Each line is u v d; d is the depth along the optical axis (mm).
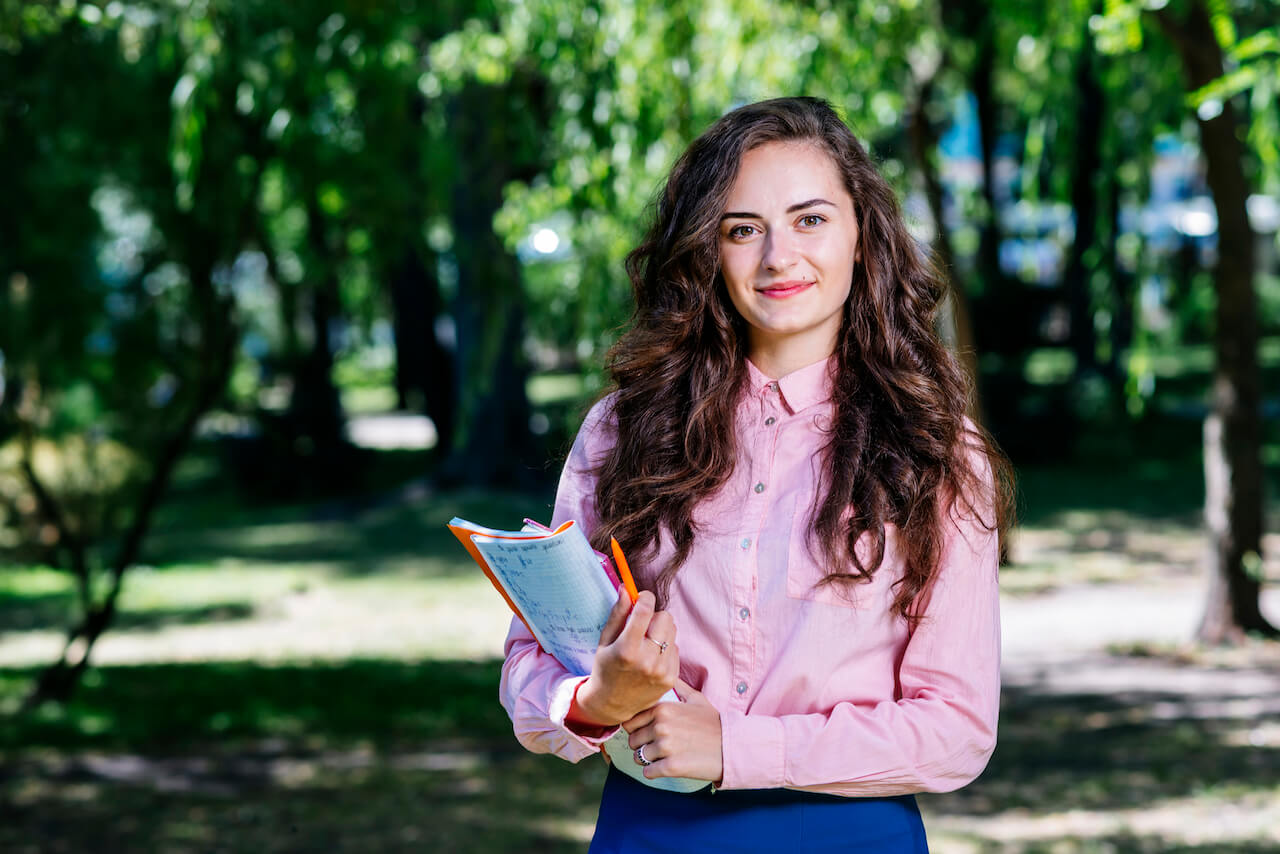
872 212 1807
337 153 7492
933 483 1711
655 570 1793
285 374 21703
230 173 7422
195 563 16812
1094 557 14383
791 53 7465
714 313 1833
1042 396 22391
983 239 28078
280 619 13211
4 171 7969
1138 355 9930
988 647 1742
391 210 8094
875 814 1747
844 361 1826
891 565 1719
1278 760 6648
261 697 9211
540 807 6324
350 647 11695
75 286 8430
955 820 5816
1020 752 7098
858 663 1732
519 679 1802
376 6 6543
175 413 9109
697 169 1835
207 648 11805
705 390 1826
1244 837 5375
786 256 1754
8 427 9805
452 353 24531
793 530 1745
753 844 1735
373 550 17234
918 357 1811
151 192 7988
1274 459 19203
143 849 5750
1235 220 9453
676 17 7004
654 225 1923
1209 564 9984
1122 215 10742
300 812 6316
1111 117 9773
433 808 6340
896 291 1825
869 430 1755
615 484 1844
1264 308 28953
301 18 5980
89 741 7938
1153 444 21859
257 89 5746
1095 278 10023
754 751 1649
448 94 8617
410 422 31906
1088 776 6516
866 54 7789
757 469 1794
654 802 1783
